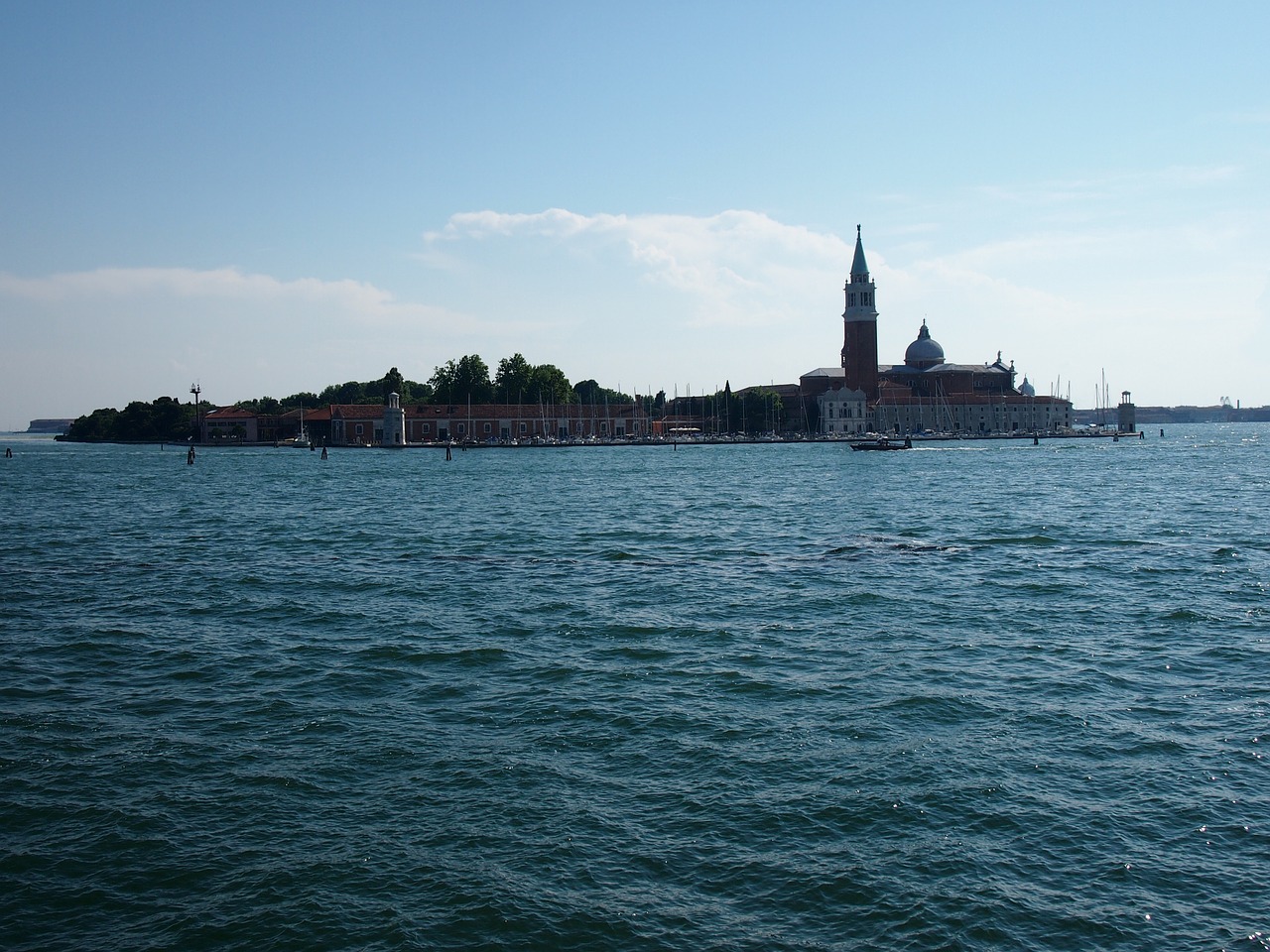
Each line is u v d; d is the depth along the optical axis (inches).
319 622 1943.9
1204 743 1240.2
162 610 2065.7
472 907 909.8
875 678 1515.7
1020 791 1112.8
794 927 880.3
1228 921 878.4
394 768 1196.5
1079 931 868.6
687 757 1219.2
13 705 1425.9
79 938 876.6
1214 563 2491.4
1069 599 2074.3
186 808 1096.8
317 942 867.4
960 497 4722.0
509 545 3070.9
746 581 2351.1
